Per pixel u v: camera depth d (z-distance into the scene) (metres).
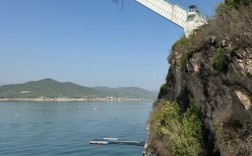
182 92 24.28
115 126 114.75
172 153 21.38
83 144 77.31
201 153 19.58
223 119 15.67
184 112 23.02
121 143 77.25
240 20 15.33
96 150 69.31
